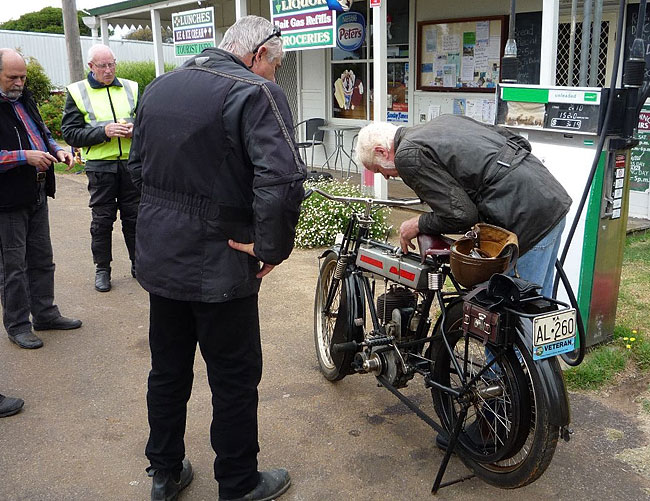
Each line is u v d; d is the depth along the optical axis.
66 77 25.59
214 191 2.38
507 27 7.66
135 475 2.99
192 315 2.64
